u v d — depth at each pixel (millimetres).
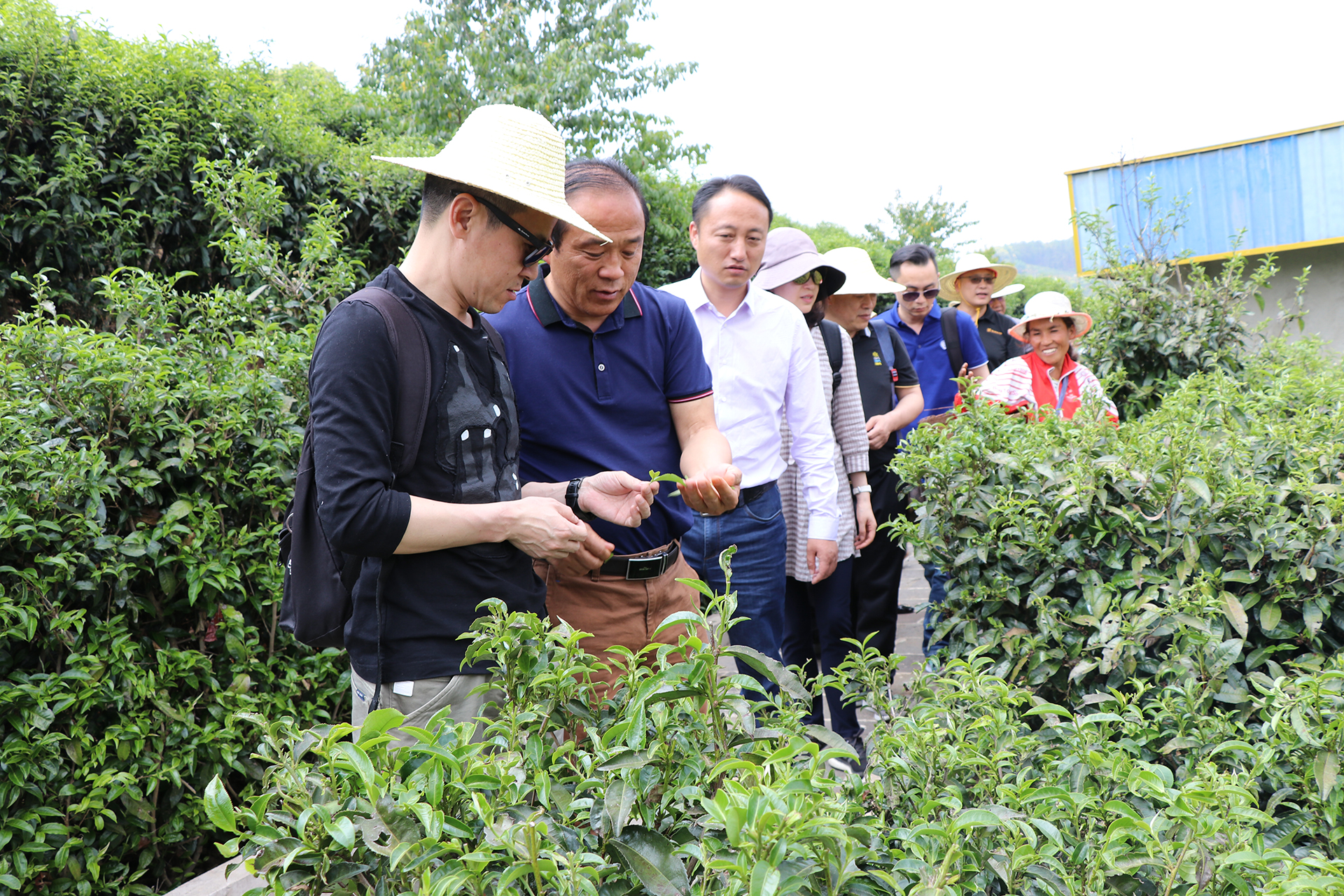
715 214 3146
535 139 1897
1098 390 4449
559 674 1343
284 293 4480
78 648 2752
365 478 1695
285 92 7508
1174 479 2496
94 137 5754
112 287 3607
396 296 1828
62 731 2744
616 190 2266
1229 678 2203
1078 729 1623
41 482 2676
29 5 5672
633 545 2441
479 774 1121
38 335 3002
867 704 1901
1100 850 1268
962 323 5355
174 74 6137
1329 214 10148
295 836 1074
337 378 1722
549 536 1799
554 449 2416
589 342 2414
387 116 10219
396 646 1803
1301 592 2432
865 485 4059
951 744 1606
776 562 3219
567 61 17625
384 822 1032
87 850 2701
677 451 2578
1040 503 2730
